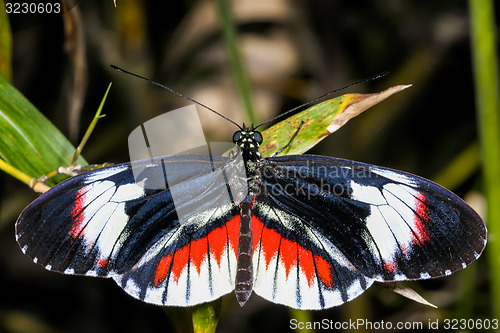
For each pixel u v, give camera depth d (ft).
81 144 1.04
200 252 1.05
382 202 1.04
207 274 1.04
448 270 1.02
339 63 1.28
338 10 1.29
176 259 1.04
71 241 1.02
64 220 1.02
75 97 1.13
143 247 1.04
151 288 1.04
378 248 1.04
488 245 1.08
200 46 1.26
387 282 1.03
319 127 1.07
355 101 1.06
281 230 1.06
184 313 1.06
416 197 1.03
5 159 1.05
